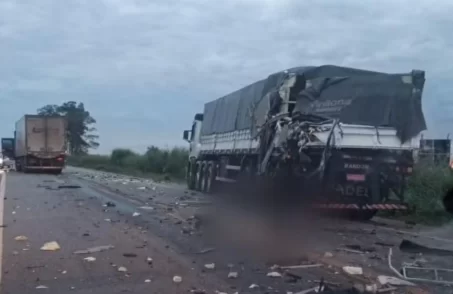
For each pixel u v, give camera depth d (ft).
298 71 54.70
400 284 25.35
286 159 52.03
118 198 71.72
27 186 93.15
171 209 57.67
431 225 51.29
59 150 146.92
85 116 364.17
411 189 56.13
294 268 28.94
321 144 51.08
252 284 25.41
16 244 35.70
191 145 96.02
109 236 39.40
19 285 25.27
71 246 35.17
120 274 27.58
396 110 52.54
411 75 52.54
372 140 51.83
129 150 223.92
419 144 52.44
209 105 85.20
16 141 170.81
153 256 32.14
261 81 61.52
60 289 24.64
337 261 30.73
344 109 52.75
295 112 53.42
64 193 78.64
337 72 55.01
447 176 58.49
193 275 27.40
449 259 31.89
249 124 63.62
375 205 51.72
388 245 37.14
